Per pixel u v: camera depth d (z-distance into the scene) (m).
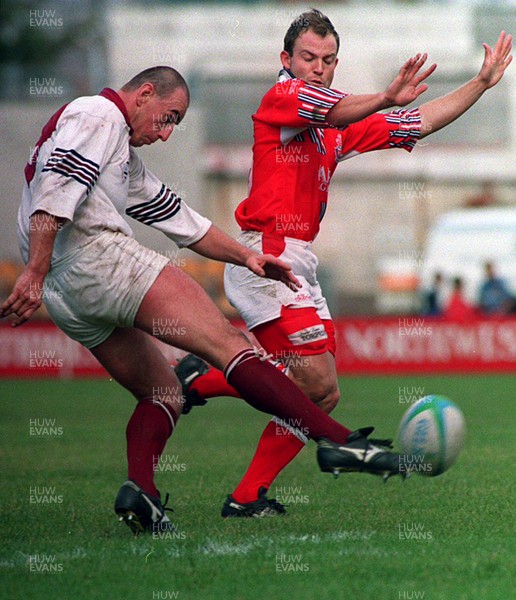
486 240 89.38
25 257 18.08
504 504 21.12
